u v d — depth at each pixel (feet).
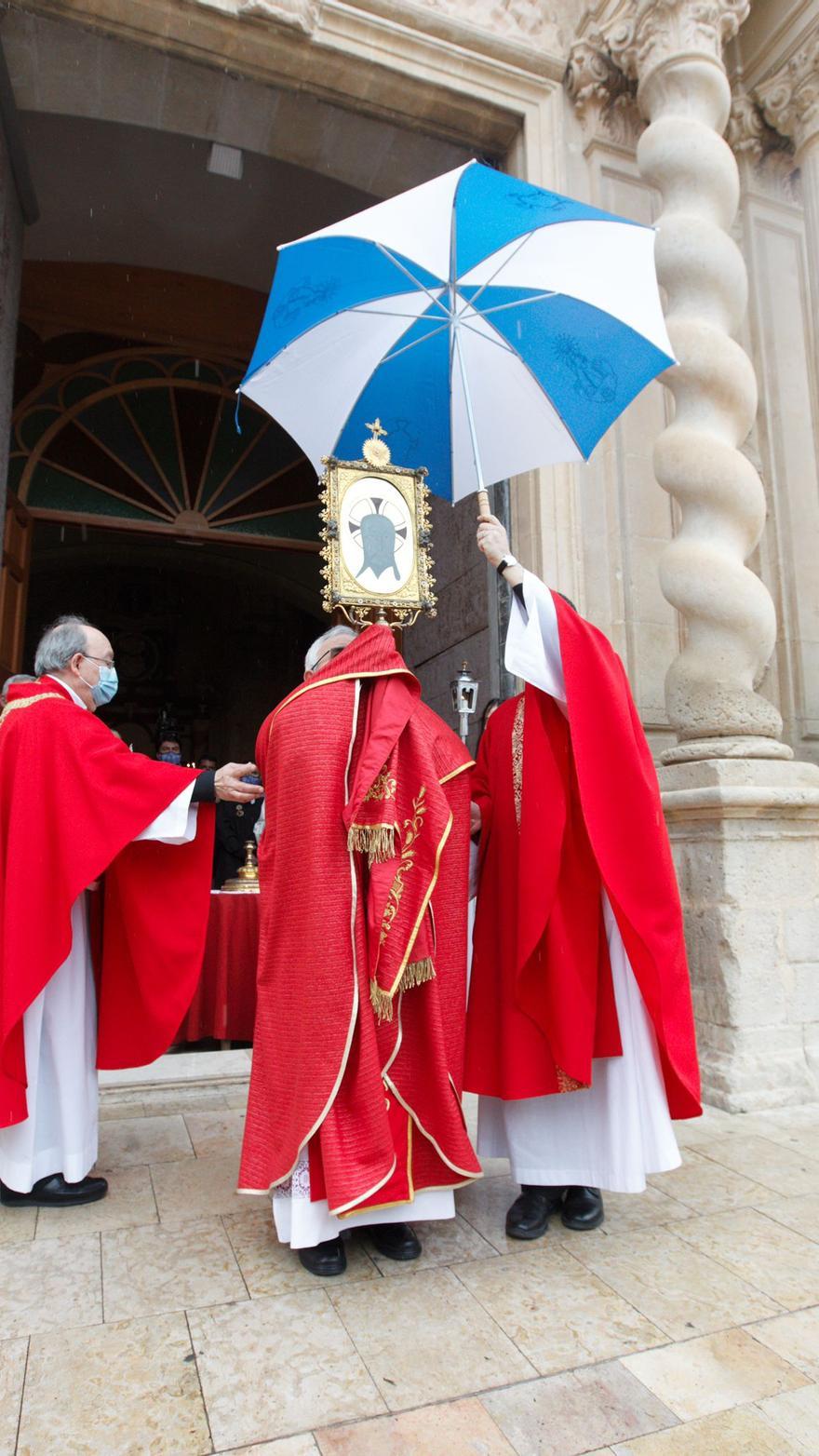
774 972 11.74
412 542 7.75
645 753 7.85
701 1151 9.60
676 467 13.61
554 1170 7.52
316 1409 5.01
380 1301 6.27
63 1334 5.82
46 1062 8.16
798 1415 4.98
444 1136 6.87
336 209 21.63
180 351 28.04
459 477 10.11
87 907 8.77
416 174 19.10
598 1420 4.93
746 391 14.05
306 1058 6.56
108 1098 11.44
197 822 8.57
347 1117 6.56
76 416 27.58
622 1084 7.42
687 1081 7.36
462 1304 6.21
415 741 7.11
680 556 13.38
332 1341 5.72
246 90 16.87
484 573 19.15
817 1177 8.80
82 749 7.99
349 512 7.55
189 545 43.09
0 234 15.89
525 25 17.69
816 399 17.26
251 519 29.19
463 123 17.78
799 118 17.58
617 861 7.34
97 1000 8.84
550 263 8.52
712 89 15.40
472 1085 7.66
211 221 22.22
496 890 7.96
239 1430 4.84
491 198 8.21
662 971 7.27
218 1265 6.83
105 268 26.02
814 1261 6.89
